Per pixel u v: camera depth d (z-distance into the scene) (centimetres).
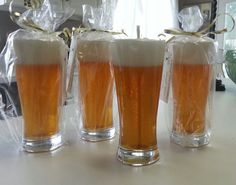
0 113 40
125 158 31
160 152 35
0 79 36
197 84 37
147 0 190
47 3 35
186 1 177
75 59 40
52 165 32
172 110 39
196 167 31
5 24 118
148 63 30
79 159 33
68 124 48
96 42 38
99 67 39
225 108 60
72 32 41
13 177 29
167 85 39
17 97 38
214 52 38
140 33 34
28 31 34
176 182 27
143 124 31
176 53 37
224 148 37
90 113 40
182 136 37
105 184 27
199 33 37
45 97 35
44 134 36
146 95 31
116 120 42
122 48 30
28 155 35
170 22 195
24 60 33
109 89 40
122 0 147
